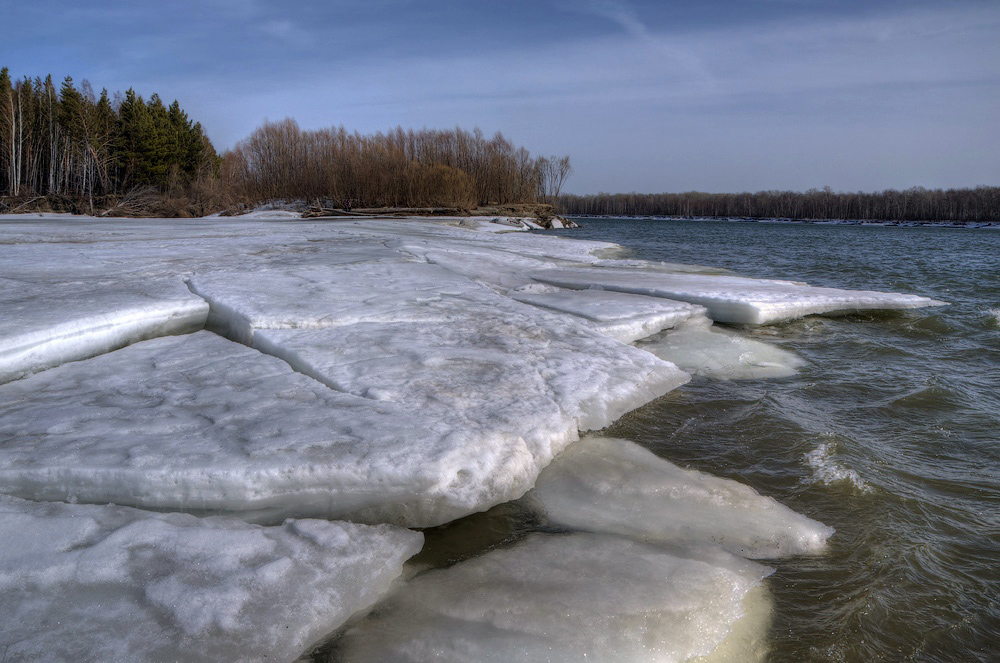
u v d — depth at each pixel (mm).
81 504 3479
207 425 4125
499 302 8102
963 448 5051
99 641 2535
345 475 3602
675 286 10562
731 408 5742
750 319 9195
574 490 4137
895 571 3354
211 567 3000
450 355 5824
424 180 50219
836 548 3600
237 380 5008
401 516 3680
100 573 2883
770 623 2957
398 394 4832
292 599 2885
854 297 10273
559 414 4871
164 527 3260
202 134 66500
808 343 8391
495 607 2967
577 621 2867
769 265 19094
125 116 52406
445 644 2729
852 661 2740
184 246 13109
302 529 3414
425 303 7676
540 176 68375
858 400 6141
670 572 3248
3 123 49594
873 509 4020
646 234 40500
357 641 2750
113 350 5859
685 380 6398
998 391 6551
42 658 2430
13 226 20594
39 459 3588
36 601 2709
